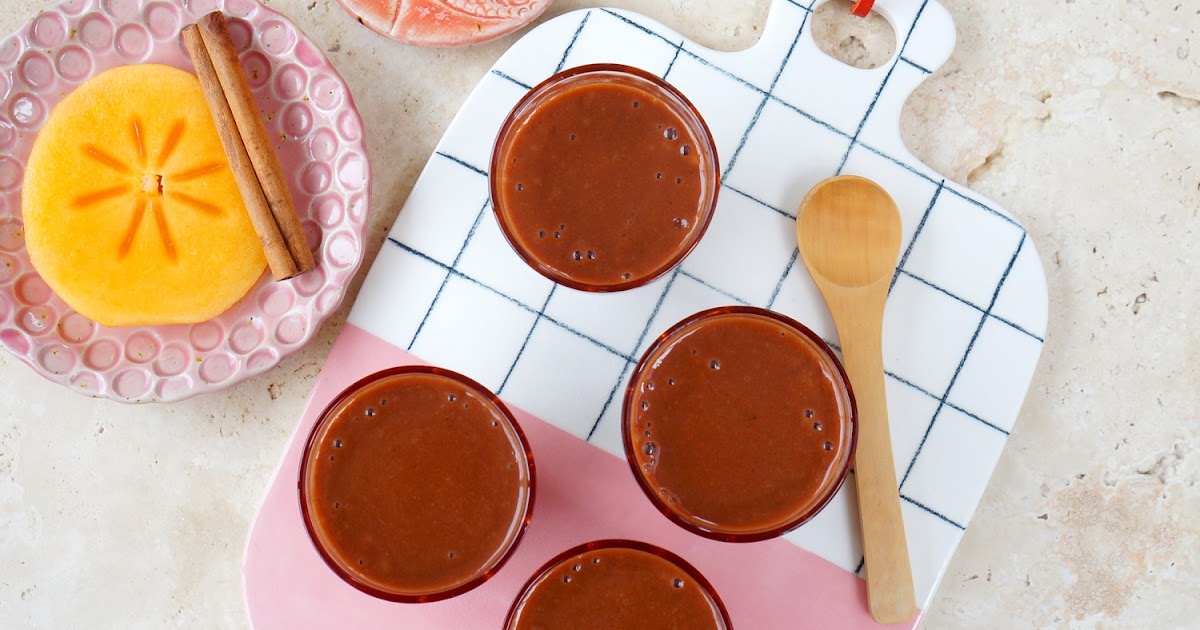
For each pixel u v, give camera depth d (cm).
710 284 60
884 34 62
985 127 62
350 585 58
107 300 59
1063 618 62
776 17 60
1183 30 62
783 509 57
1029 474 62
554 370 60
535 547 59
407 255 60
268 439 62
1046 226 62
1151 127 62
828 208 59
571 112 57
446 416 57
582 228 57
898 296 60
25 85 60
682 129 57
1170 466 62
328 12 62
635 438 56
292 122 60
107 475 62
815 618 59
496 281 60
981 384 60
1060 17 62
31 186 59
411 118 62
